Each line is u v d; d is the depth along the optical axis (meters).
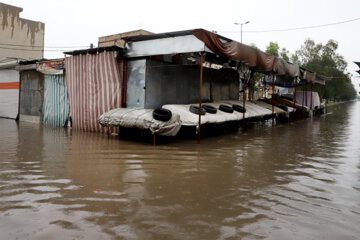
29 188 4.69
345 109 39.25
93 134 10.87
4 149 7.84
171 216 3.71
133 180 5.23
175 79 12.05
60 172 5.68
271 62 13.21
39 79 14.77
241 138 10.74
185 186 4.95
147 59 10.52
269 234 3.30
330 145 9.48
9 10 25.81
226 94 16.19
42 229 3.30
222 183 5.16
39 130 11.91
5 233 3.20
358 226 3.55
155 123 8.55
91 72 11.50
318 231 3.39
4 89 17.64
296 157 7.52
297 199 4.43
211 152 7.92
